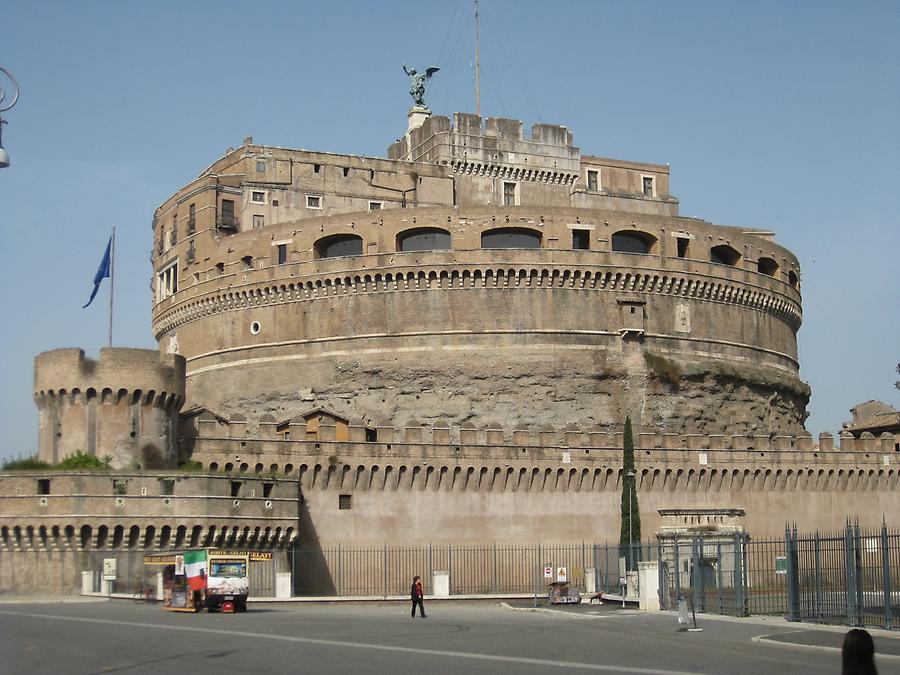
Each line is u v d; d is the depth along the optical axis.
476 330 115.00
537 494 98.94
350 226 118.06
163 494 79.62
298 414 115.44
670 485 103.06
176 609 65.62
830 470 108.94
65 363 84.31
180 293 128.25
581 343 116.12
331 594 91.31
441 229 116.94
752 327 127.06
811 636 50.66
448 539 95.69
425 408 113.69
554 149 141.38
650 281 119.31
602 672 39.34
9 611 62.94
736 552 65.38
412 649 45.69
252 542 83.12
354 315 116.69
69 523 77.94
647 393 117.25
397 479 94.88
